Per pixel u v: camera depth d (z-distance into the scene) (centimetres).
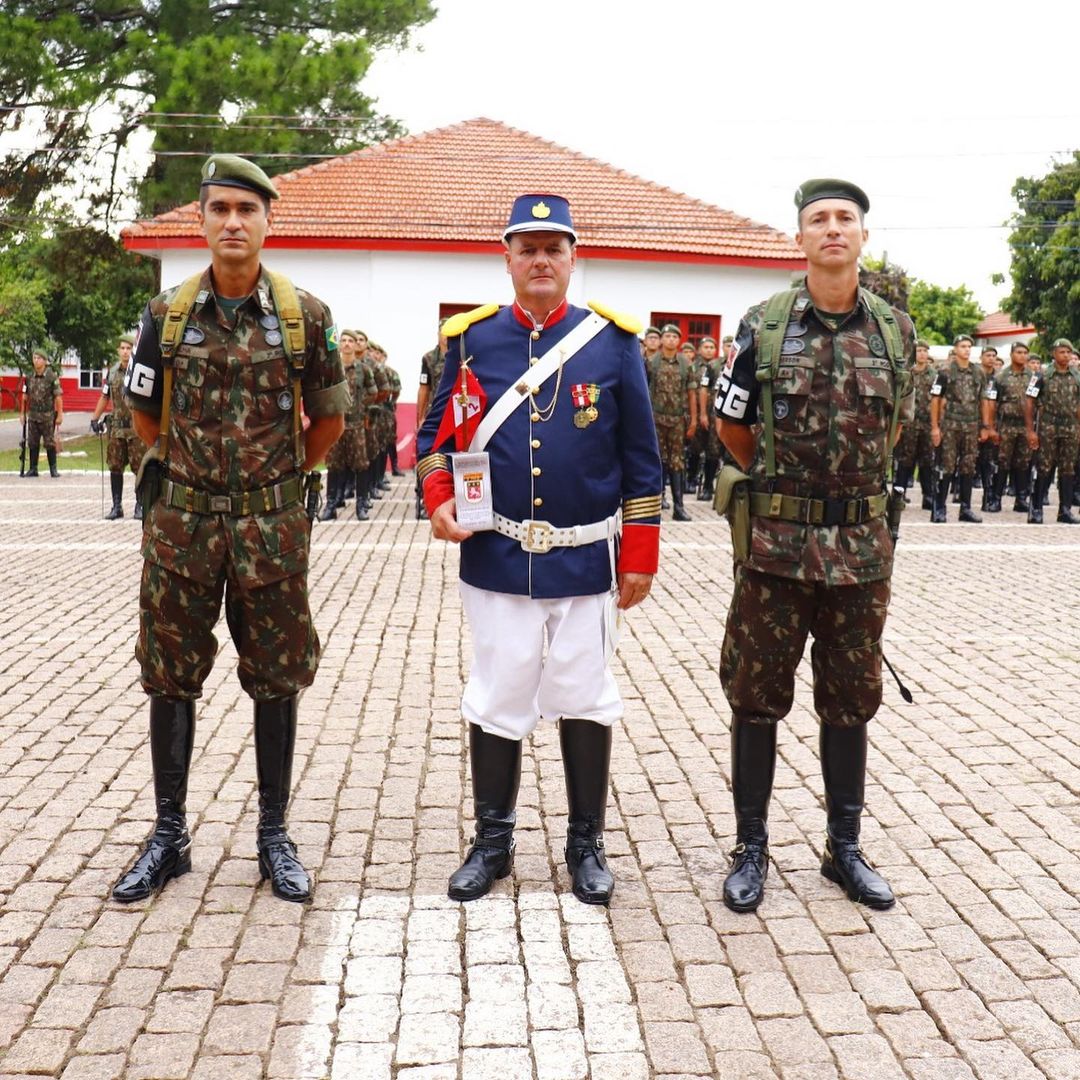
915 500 1816
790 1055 315
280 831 412
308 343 389
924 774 532
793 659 398
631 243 2156
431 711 617
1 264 3195
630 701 641
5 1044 314
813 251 378
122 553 1152
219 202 372
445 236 2119
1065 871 432
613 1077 305
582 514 395
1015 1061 313
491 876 409
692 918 390
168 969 354
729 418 397
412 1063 309
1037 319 3409
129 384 389
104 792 495
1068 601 938
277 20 2933
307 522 397
